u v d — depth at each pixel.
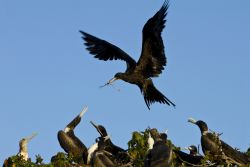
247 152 21.59
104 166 19.94
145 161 18.50
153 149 18.55
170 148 18.95
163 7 20.89
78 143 23.77
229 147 21.38
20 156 21.17
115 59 22.02
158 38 20.97
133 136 20.80
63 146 23.75
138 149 20.61
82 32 22.39
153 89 21.45
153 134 20.53
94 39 22.31
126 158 20.83
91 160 20.84
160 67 21.33
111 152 22.08
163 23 20.92
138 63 21.42
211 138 21.61
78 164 21.22
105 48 22.16
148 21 20.94
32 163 20.86
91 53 22.27
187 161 20.78
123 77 21.38
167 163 18.28
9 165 20.94
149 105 21.55
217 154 21.30
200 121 22.12
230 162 21.12
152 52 21.27
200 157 20.73
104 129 22.73
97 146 21.39
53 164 20.80
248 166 20.47
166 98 21.41
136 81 21.42
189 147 21.83
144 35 21.12
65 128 24.25
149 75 21.44
